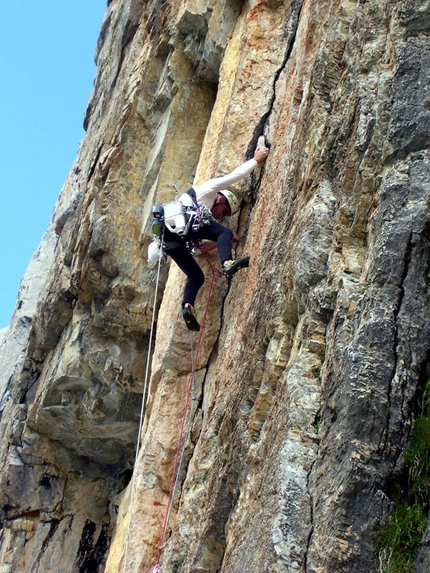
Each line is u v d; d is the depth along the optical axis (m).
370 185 5.96
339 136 6.46
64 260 12.95
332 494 5.03
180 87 11.59
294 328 6.40
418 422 5.00
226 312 8.38
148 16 12.89
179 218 8.17
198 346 8.50
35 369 14.13
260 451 6.04
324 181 6.55
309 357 5.85
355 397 5.12
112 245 11.58
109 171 11.95
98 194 12.03
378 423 5.04
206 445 7.38
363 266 5.80
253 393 6.61
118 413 12.38
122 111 12.47
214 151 9.16
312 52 8.08
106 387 12.21
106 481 13.78
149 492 8.20
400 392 5.09
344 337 5.50
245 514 5.95
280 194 7.52
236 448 6.47
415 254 5.45
